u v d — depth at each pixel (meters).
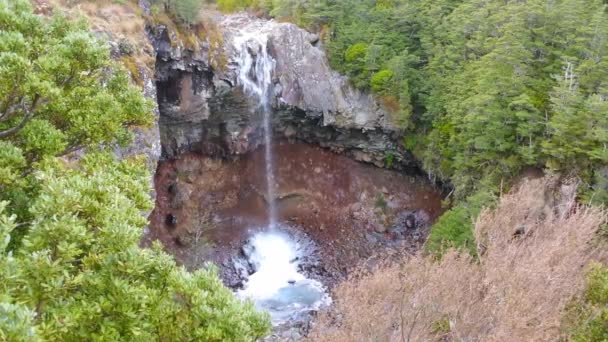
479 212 25.23
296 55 35.84
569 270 17.94
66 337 7.06
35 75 9.65
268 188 38.56
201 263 32.22
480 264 21.56
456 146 31.67
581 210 23.05
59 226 6.85
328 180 39.34
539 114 27.00
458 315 17.16
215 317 8.40
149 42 28.05
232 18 41.62
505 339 13.96
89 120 11.14
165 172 34.94
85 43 10.68
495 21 30.86
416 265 20.30
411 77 35.53
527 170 27.91
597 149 24.03
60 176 9.51
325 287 31.45
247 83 34.19
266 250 35.06
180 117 32.69
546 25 29.23
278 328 26.78
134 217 8.67
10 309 5.18
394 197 37.94
